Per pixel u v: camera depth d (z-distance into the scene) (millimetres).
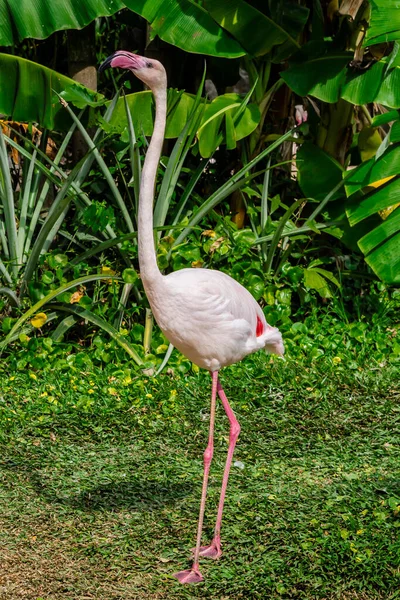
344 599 5992
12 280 11273
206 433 9000
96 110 11586
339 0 12055
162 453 8523
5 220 11273
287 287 12375
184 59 14148
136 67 6375
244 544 6793
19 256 11430
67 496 7633
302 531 6926
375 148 13320
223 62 13805
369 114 14094
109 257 12219
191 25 11602
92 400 9656
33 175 12109
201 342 6695
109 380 10281
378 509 7254
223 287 6812
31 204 12094
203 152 11586
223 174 13867
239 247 11703
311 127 13016
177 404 9609
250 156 13055
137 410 9453
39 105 11820
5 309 11336
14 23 11141
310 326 12008
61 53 14695
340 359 10891
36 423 9086
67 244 12672
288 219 12266
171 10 11547
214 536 6684
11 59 11445
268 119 14047
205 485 6508
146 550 6730
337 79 11109
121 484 7844
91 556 6621
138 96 12008
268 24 11453
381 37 10594
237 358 7020
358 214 11414
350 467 8234
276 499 7496
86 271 11797
